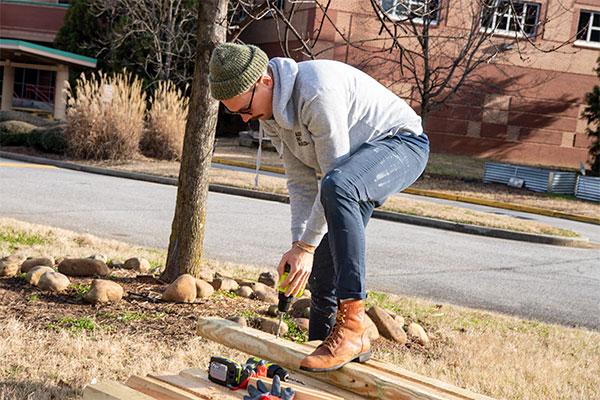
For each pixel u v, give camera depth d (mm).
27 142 20500
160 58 23594
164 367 4203
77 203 12000
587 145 27812
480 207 18516
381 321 5469
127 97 19906
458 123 27000
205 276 6340
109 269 6488
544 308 7770
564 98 27500
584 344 6012
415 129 3264
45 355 4223
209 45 5824
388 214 14656
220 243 9602
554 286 9156
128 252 7746
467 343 5539
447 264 9969
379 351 5082
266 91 3000
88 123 19219
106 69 26609
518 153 27516
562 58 27078
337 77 3027
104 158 19281
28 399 3553
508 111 27281
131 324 5027
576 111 27578
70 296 5531
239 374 3051
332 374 3100
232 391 3041
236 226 11242
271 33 27344
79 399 3635
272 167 20922
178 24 25000
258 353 3281
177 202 6105
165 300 5629
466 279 8977
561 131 27625
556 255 12133
